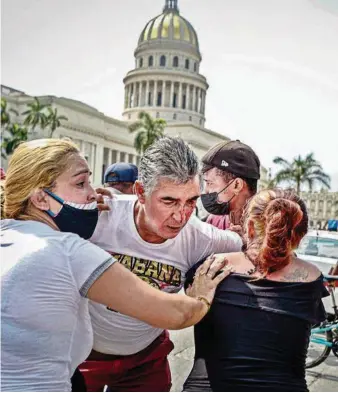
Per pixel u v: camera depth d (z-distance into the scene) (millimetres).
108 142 62531
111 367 1890
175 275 1846
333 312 4191
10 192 1395
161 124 49375
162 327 1370
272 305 1485
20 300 1177
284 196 1620
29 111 45219
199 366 1555
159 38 70688
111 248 1805
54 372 1245
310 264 1632
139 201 1654
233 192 2332
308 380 3566
